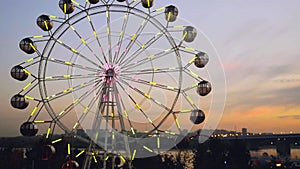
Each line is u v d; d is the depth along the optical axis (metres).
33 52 24.84
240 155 54.91
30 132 23.38
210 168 51.91
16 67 24.12
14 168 49.41
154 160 48.72
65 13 24.78
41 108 23.92
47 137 24.02
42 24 24.48
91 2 24.81
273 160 63.00
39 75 24.11
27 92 24.08
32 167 45.97
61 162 39.97
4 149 50.72
